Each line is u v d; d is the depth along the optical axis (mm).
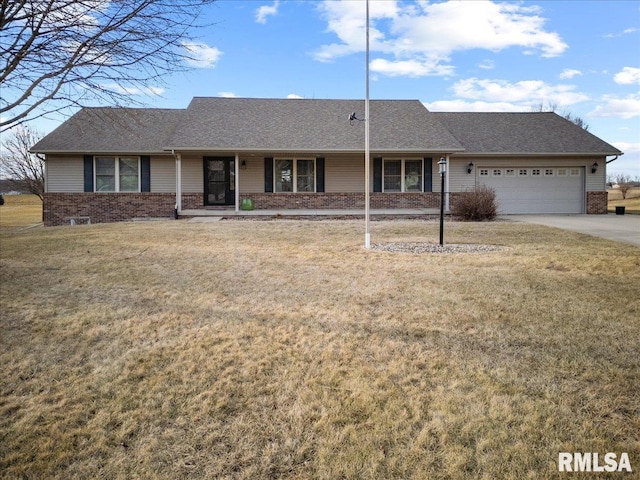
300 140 17172
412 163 18438
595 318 4883
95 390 3457
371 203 17547
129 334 4590
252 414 3094
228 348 4203
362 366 3789
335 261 8164
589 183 19344
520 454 2613
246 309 5371
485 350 4090
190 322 4930
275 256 8648
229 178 18219
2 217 27188
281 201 17281
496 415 3012
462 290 6055
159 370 3777
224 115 18672
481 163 19016
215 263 7957
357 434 2838
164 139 18250
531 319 4875
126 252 8898
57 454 2691
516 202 19234
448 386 3422
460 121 21203
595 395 3250
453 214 16469
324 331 4625
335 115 19375
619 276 6770
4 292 6039
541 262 7863
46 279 6754
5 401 3309
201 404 3225
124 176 17828
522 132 20203
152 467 2570
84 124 16250
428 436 2801
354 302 5602
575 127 20672
